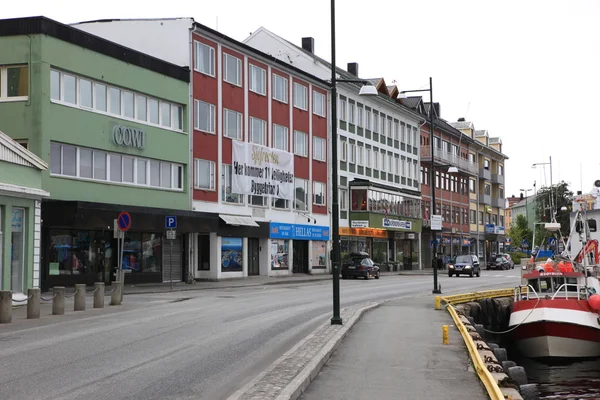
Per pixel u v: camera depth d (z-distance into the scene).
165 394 9.41
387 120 69.25
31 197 23.31
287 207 51.22
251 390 9.20
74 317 19.66
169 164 39.03
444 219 82.19
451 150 86.12
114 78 34.62
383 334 16.78
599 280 24.73
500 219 104.88
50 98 30.78
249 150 46.19
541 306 22.05
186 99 40.28
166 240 39.06
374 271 51.06
